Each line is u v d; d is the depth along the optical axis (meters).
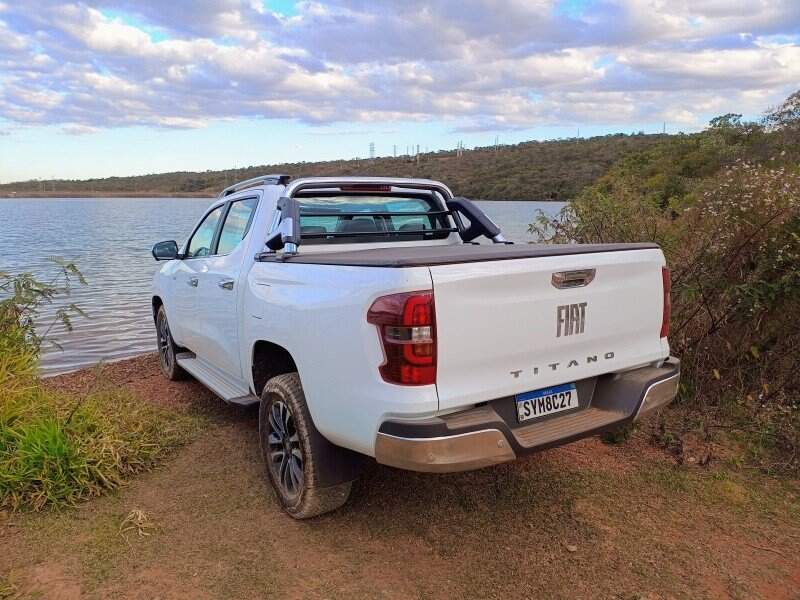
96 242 34.19
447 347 2.62
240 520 3.48
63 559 3.10
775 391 4.82
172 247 5.64
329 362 2.97
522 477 3.96
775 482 3.88
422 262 2.60
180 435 4.65
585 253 3.09
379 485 3.87
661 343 3.52
